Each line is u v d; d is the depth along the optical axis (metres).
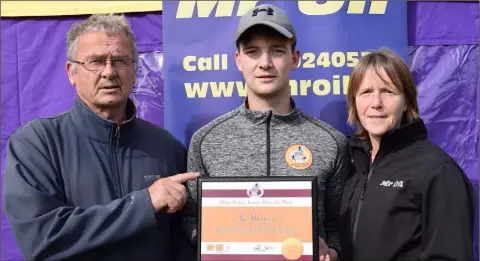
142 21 2.65
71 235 1.65
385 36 2.53
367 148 1.94
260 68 1.92
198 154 1.99
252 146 1.96
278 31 1.87
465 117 2.60
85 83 1.82
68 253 1.65
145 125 2.07
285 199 1.78
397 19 2.52
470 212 1.63
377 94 1.81
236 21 2.57
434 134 2.59
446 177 1.63
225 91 2.58
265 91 1.93
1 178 2.65
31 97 2.66
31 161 1.74
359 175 1.94
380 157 1.84
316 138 1.98
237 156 1.95
